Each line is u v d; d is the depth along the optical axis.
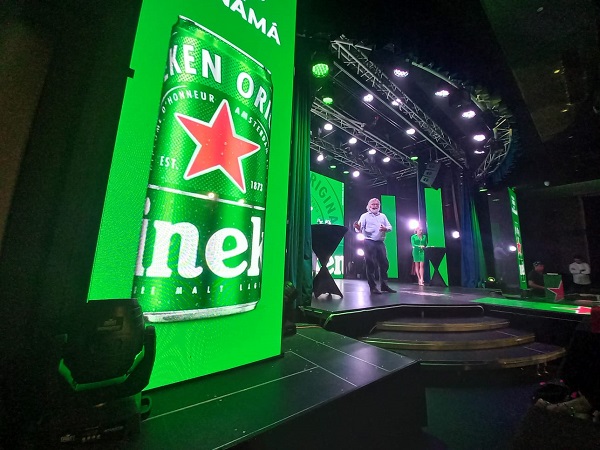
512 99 4.53
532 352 3.04
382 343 3.06
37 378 0.76
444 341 3.07
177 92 1.28
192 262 1.28
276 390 1.28
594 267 9.11
